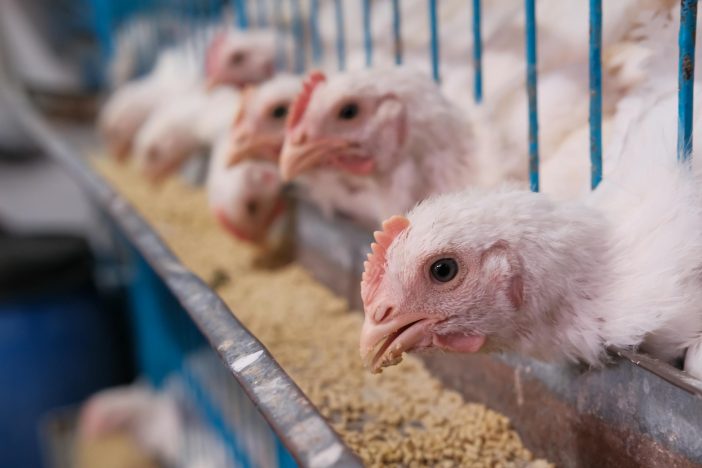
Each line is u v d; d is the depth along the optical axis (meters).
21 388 1.16
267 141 0.55
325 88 0.46
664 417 0.30
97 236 1.35
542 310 0.33
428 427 0.38
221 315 0.33
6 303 1.14
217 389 0.64
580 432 0.34
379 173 0.46
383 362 0.34
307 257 0.57
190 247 0.65
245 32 0.76
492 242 0.33
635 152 0.36
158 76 1.06
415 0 0.63
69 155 0.87
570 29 0.49
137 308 1.01
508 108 0.48
